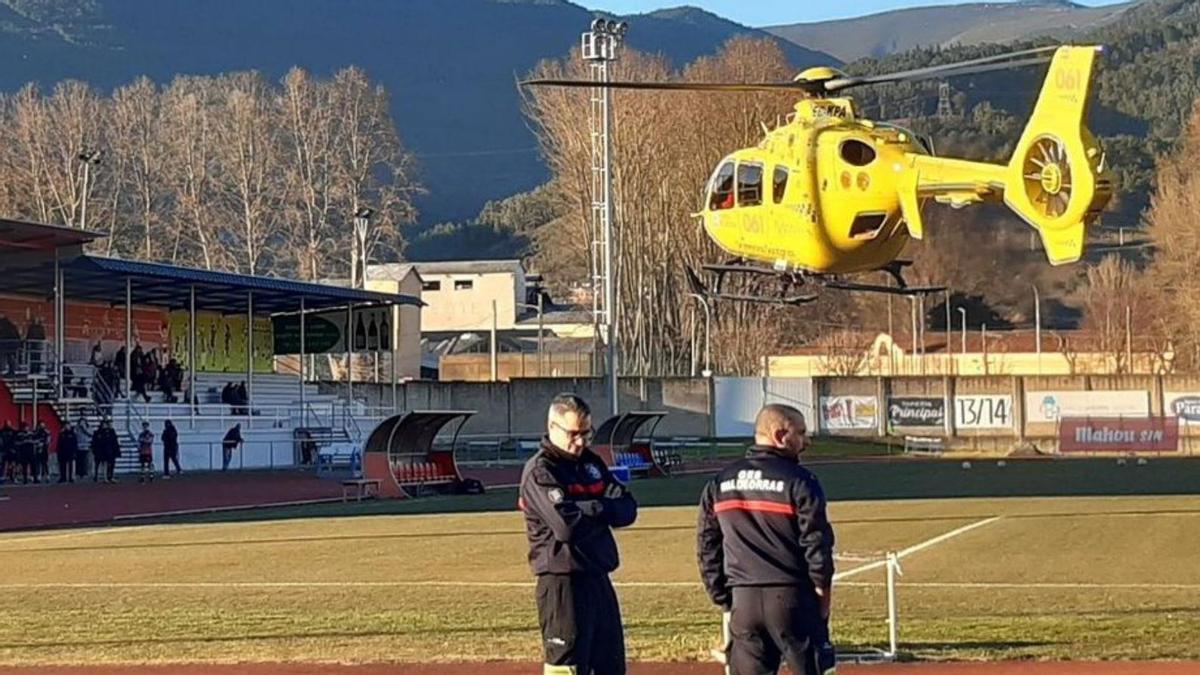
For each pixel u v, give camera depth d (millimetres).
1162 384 71625
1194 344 90250
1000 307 101250
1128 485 42969
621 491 10477
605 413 77625
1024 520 30516
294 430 66750
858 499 37844
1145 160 141000
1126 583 20344
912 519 30969
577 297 135375
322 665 14641
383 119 112812
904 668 13953
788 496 9188
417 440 42906
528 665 14469
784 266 28203
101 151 105500
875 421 75062
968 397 74000
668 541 26562
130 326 61156
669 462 55625
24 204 102750
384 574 22281
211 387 71938
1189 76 187125
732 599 9367
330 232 109812
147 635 16562
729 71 91375
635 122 88312
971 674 13656
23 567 24062
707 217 29547
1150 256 107812
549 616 10281
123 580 22078
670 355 90438
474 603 18812
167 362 67812
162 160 112062
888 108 113750
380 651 15266
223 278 63375
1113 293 98125
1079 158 24453
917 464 59875
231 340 75312
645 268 89188
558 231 119750
